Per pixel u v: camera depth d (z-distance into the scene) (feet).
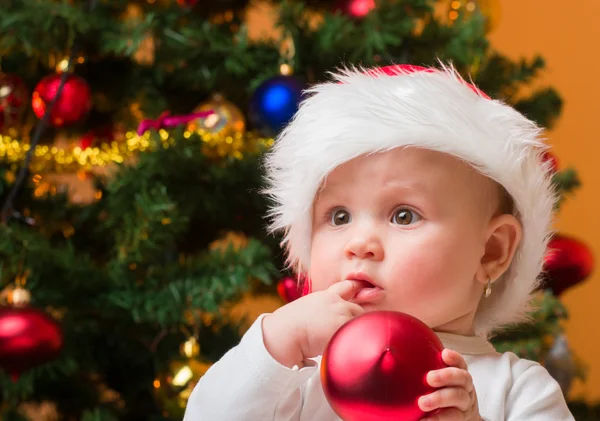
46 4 5.72
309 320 2.84
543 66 7.02
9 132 6.17
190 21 6.51
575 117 10.12
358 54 6.03
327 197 3.26
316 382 3.26
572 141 10.11
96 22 5.98
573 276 6.95
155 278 5.86
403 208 3.14
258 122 5.80
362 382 2.42
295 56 6.22
